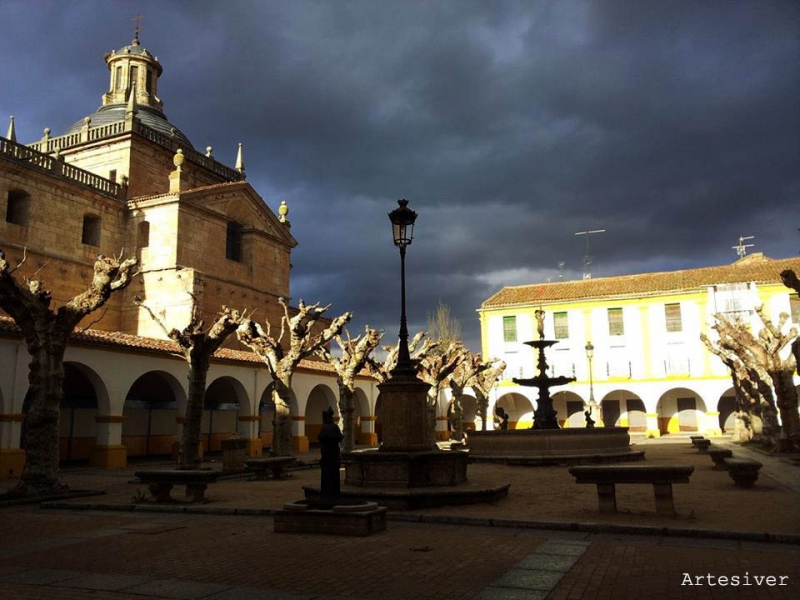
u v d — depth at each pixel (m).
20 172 31.62
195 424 20.36
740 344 28.56
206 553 8.30
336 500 9.84
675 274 54.12
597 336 52.19
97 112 44.69
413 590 6.39
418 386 13.27
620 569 7.09
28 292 15.73
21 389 21.62
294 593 6.35
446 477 12.78
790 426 24.70
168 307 35.25
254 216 42.31
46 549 8.77
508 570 7.12
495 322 55.06
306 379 37.12
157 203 36.47
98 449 24.56
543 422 25.62
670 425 51.22
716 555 7.68
